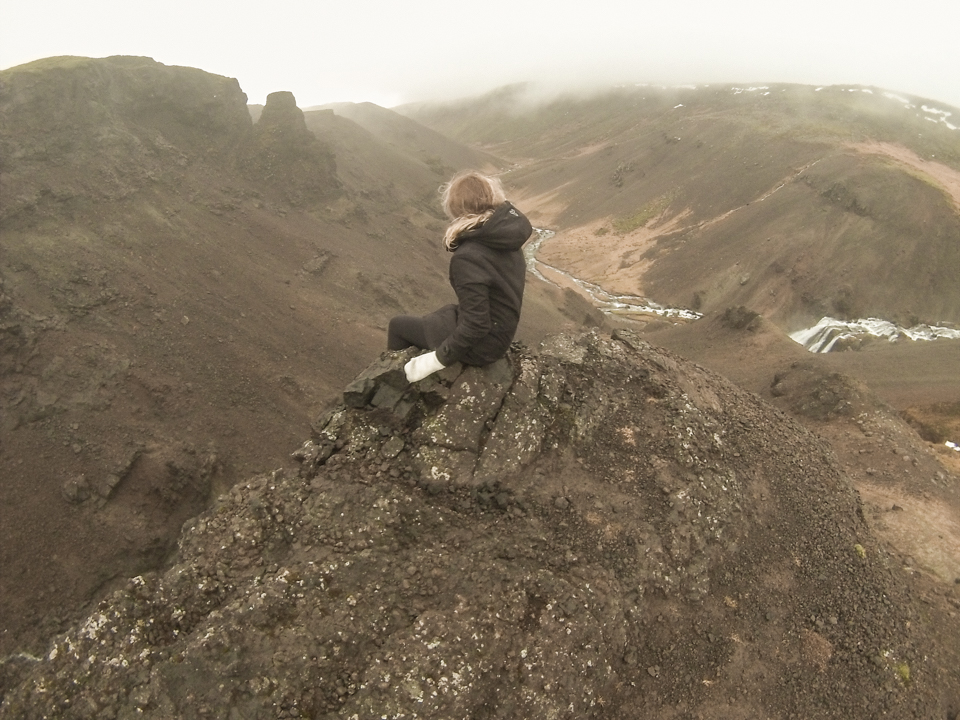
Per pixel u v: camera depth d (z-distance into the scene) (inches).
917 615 281.7
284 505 204.7
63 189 1611.7
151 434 1161.4
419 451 214.7
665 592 222.7
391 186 3622.0
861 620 261.9
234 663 159.5
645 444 256.4
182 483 1104.2
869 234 3641.7
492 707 169.5
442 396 219.5
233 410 1358.3
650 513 235.1
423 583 185.6
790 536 269.3
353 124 4271.7
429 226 3253.0
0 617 821.9
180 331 1476.4
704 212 4522.6
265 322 1700.3
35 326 1190.3
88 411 1125.7
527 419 231.1
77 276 1417.3
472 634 174.9
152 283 1552.7
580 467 232.8
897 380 1469.0
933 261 3479.3
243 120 2416.3
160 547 1004.6
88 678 163.8
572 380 257.9
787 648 236.1
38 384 1111.0
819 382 742.5
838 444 621.3
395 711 158.2
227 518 202.7
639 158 5600.4
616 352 291.0
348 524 197.2
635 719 196.5
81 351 1222.9
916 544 374.3
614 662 194.9
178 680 159.8
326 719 158.1
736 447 285.0
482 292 184.1
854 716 233.0
